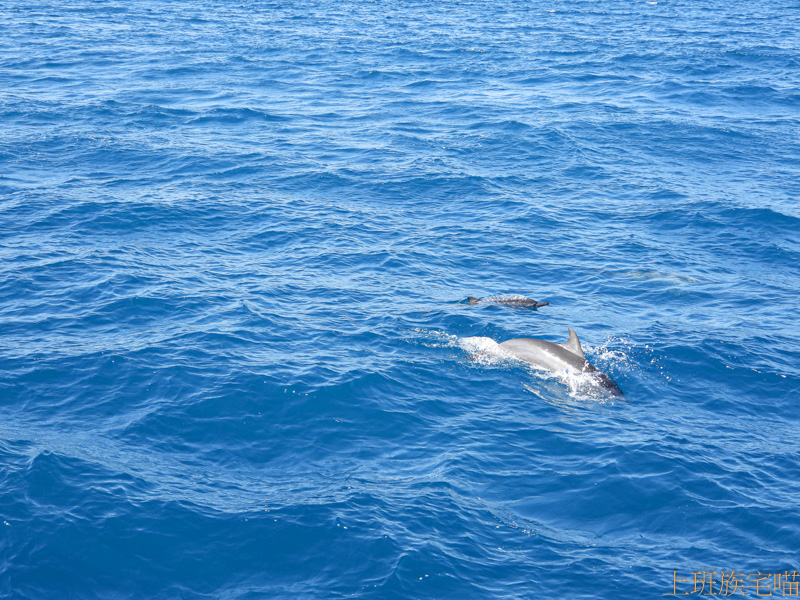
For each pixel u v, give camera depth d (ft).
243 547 39.65
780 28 269.44
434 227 90.84
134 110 136.36
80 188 97.25
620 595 37.35
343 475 46.03
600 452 49.11
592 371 57.98
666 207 98.73
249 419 51.24
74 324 63.26
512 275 78.79
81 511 41.16
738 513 43.34
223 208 93.04
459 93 160.66
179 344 60.39
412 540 40.40
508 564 39.34
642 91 165.99
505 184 106.52
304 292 71.97
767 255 85.40
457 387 56.80
